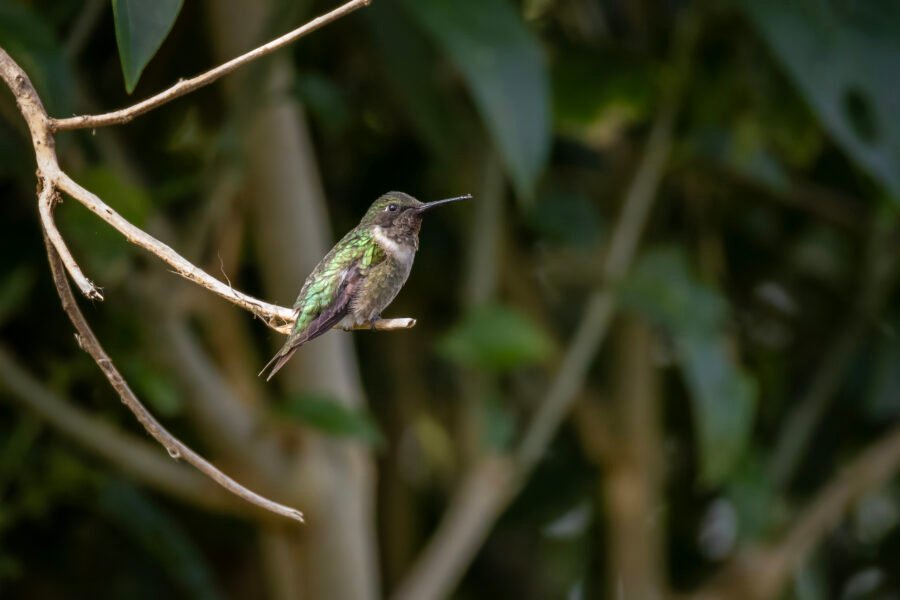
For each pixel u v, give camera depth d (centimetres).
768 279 1341
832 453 1362
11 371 899
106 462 938
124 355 1005
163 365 928
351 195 1224
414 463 1352
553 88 1140
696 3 1134
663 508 1363
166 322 919
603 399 1297
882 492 1425
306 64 1151
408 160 1213
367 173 1220
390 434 1264
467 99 1125
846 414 1346
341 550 950
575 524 1373
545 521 1348
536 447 1039
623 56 1130
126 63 479
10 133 898
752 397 1063
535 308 1184
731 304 1341
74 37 933
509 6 917
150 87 1148
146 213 877
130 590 1214
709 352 1059
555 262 1317
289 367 967
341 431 896
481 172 1101
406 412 1259
